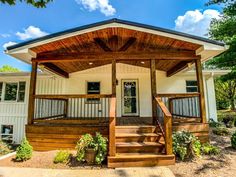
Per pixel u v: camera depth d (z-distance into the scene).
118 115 9.32
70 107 9.42
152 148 4.89
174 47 6.34
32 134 5.85
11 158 5.16
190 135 5.11
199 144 5.09
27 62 6.66
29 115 6.03
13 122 9.97
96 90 9.66
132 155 4.61
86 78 9.67
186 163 4.59
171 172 4.05
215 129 8.34
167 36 5.52
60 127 5.75
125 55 6.16
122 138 5.29
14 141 9.73
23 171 4.17
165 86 9.65
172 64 8.13
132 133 5.55
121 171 4.14
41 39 5.55
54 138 5.74
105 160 4.67
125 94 9.55
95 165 4.54
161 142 5.18
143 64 8.85
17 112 10.02
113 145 4.57
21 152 4.93
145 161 4.49
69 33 5.50
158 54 6.16
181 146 4.83
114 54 6.18
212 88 10.09
